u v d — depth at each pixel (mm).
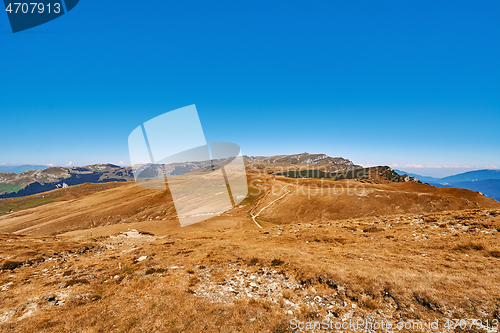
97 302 13781
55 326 10922
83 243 32406
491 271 13891
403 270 15219
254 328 10320
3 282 17109
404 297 11938
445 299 11219
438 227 24938
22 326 10906
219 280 16219
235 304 12609
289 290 14242
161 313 11711
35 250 25828
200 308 12078
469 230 22312
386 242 23125
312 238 28234
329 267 16188
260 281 15984
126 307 12641
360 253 20125
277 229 36969
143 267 19328
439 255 18156
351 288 13477
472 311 10305
